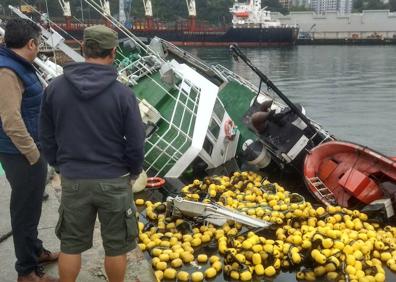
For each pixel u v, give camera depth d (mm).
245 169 9172
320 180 7465
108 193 3064
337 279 4926
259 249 5293
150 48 10312
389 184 6770
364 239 5762
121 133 3078
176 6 98688
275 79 32562
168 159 7891
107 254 3232
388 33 101875
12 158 3398
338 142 7438
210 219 5984
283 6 149125
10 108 3125
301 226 6105
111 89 3006
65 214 3139
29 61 3295
